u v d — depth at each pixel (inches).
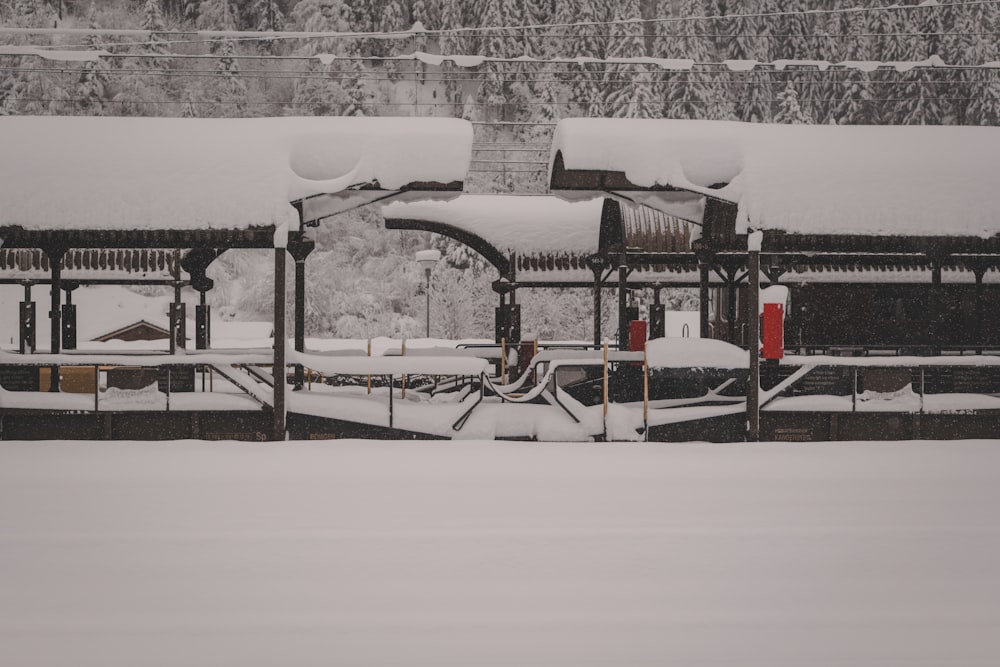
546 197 909.8
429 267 1509.6
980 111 2226.9
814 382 565.3
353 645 203.6
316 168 532.4
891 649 203.2
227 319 2261.3
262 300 2279.8
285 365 519.2
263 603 231.5
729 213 611.8
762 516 325.4
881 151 541.3
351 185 527.2
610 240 808.9
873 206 518.9
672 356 532.4
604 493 364.5
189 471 408.5
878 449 484.7
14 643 204.5
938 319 628.1
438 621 218.7
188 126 537.6
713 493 365.1
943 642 207.6
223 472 406.6
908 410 542.0
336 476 398.9
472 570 260.2
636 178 535.5
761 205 519.5
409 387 747.4
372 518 319.9
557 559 271.3
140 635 209.5
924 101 2262.6
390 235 2596.0
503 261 868.0
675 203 647.1
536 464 431.8
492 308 2225.6
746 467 426.0
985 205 522.6
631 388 626.5
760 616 223.8
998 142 553.3
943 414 547.2
